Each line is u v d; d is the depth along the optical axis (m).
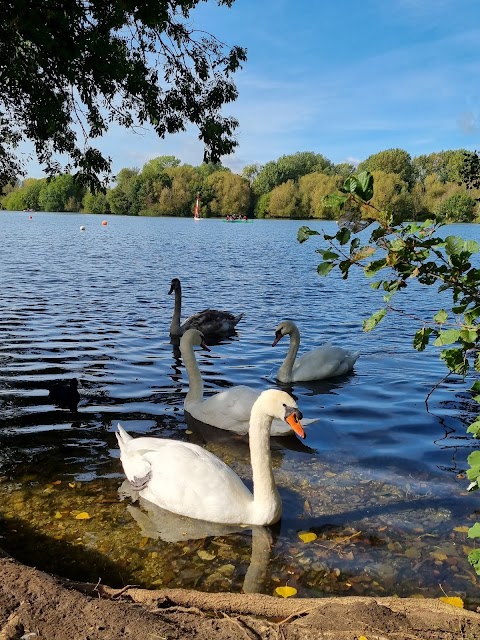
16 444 2.56
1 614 1.32
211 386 3.62
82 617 1.33
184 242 18.72
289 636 1.32
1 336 4.67
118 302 6.70
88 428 2.78
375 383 3.66
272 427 2.77
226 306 6.78
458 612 1.43
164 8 2.98
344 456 2.53
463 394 3.39
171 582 1.64
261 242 19.39
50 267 10.45
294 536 1.89
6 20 2.85
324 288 8.45
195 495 1.99
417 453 2.54
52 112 3.75
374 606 1.43
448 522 1.96
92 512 2.01
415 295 7.76
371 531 1.91
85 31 3.17
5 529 1.88
